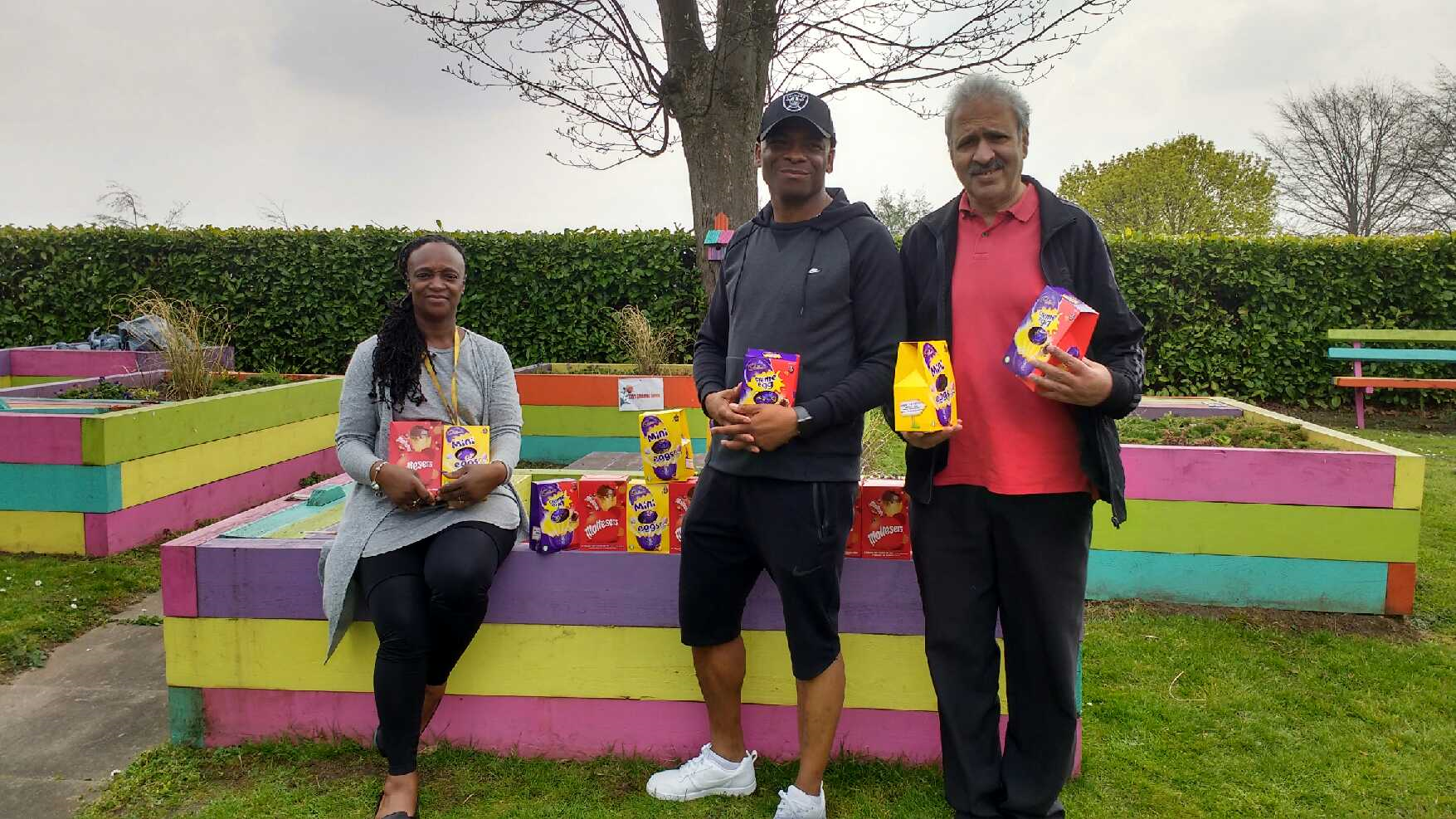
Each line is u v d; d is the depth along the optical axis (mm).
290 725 2389
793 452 1895
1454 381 7574
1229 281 8242
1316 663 2971
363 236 8555
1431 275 8102
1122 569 3535
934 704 2289
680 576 2092
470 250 8438
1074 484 1831
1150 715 2602
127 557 3992
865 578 2277
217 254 8492
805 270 1941
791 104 1906
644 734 2357
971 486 1872
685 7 6484
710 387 2107
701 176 6688
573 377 6211
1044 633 1835
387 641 2037
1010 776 1927
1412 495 3285
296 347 8586
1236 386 8406
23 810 2141
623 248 8414
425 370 2316
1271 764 2330
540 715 2373
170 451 4367
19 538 4008
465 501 2182
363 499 2227
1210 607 3469
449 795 2172
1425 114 21969
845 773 2254
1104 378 1691
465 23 6164
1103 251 1845
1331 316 8219
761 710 2332
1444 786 2229
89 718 2619
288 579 2342
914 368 1827
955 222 1945
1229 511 3438
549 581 2334
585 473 3135
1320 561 3389
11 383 6973
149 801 2150
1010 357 1758
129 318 8383
